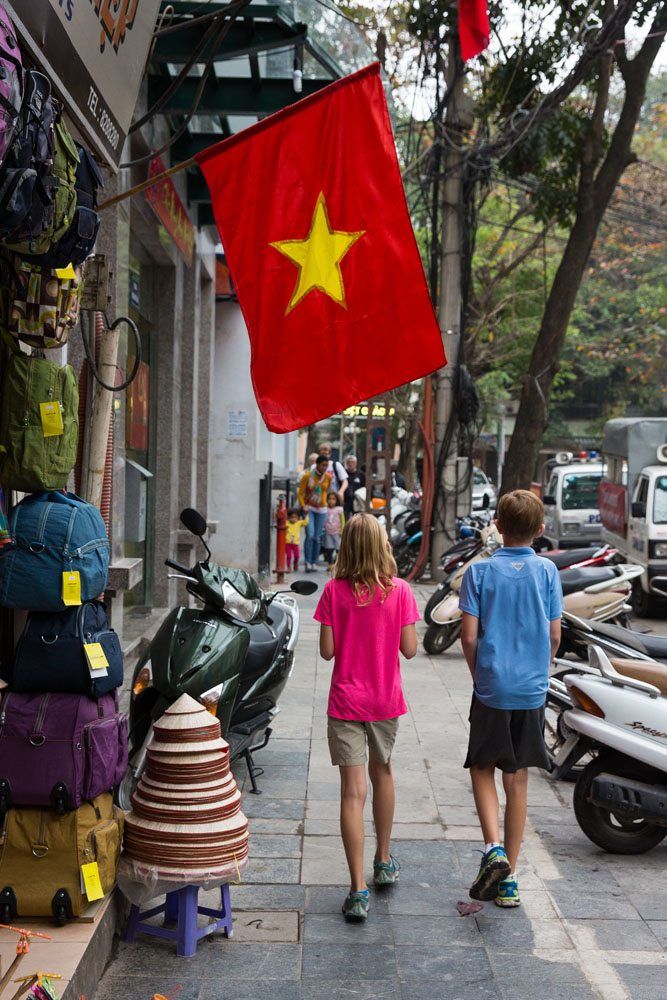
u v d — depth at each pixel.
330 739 4.69
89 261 5.46
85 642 3.94
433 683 9.48
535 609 4.71
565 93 12.88
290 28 7.70
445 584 10.99
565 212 17.55
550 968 4.13
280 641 6.34
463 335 16.27
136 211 8.76
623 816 5.30
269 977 3.98
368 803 6.08
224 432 16.05
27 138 3.47
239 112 8.85
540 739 4.72
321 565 19.69
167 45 7.77
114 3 5.17
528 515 4.79
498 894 4.71
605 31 12.09
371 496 18.58
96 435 5.60
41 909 3.85
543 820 5.99
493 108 15.93
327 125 5.12
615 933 4.48
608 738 5.39
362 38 7.87
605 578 10.27
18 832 3.87
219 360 16.12
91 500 5.62
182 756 4.13
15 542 3.95
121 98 5.78
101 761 3.90
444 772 6.71
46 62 4.51
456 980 4.02
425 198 16.53
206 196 11.40
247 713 6.04
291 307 5.16
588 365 42.88
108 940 4.04
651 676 5.71
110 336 5.55
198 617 5.25
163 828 4.07
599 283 41.47
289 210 5.15
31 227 3.73
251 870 5.03
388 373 5.12
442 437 16.45
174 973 3.98
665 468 15.29
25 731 3.87
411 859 5.23
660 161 38.41
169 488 10.95
